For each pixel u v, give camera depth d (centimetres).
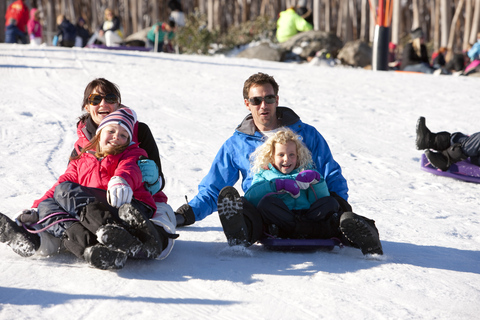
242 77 2803
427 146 1283
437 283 651
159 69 2919
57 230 685
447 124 1923
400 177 1312
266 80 824
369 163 1427
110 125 709
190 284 627
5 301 565
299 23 5184
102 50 3747
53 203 699
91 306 561
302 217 750
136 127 786
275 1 7512
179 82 2578
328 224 746
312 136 835
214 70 3008
